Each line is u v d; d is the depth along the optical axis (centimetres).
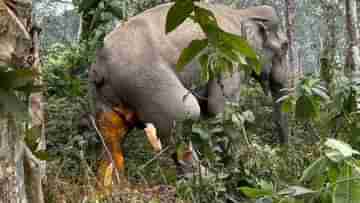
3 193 281
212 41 261
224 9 1008
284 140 1033
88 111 846
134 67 793
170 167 753
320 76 970
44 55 1115
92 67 823
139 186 640
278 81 1094
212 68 319
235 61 283
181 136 672
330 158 278
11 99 227
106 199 537
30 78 231
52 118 856
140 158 841
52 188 509
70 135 781
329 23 1669
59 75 903
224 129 670
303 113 558
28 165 364
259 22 1048
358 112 581
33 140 317
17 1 321
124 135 823
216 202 600
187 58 271
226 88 896
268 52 1069
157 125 804
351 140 523
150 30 816
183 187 607
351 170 265
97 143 805
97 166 763
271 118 1137
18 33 298
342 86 611
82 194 536
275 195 314
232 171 641
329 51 1520
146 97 796
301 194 295
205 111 914
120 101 812
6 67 241
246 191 320
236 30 973
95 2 324
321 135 754
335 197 259
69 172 642
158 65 800
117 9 811
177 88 801
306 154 702
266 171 647
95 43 823
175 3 244
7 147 279
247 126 782
